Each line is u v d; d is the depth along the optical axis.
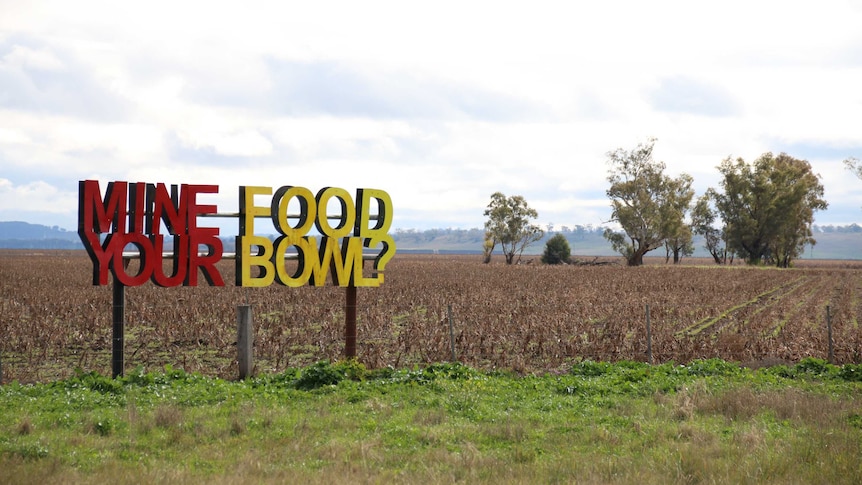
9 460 9.50
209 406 13.41
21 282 50.12
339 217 17.70
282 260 16.83
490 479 9.11
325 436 11.44
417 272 73.62
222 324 26.31
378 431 11.78
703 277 65.50
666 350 21.98
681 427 11.69
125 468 9.45
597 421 12.48
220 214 16.25
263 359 20.36
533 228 118.81
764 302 42.03
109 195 15.19
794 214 107.75
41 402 13.17
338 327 25.61
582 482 8.94
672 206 107.62
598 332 26.14
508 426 11.61
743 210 108.12
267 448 10.67
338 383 15.23
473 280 57.81
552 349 21.73
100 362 19.78
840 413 12.50
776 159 122.19
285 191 16.78
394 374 16.14
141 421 11.81
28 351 21.33
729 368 17.33
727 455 10.09
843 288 53.56
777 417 12.74
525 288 48.81
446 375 16.14
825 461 9.57
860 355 20.42
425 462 9.98
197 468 9.74
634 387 15.02
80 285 47.41
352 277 17.77
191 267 15.92
